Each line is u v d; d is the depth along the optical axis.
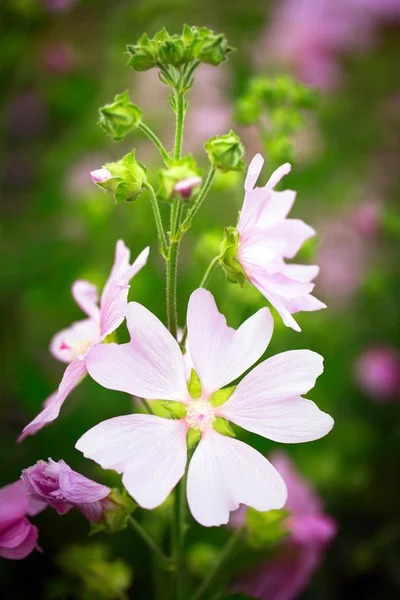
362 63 0.72
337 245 0.55
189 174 0.25
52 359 0.50
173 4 0.55
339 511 0.46
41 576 0.42
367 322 0.54
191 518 0.38
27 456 0.44
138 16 0.56
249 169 0.27
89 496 0.26
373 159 0.66
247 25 0.64
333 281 0.54
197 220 0.47
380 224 0.54
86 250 0.51
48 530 0.42
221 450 0.26
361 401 0.51
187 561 0.39
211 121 0.54
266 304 0.40
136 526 0.29
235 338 0.27
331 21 0.65
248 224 0.28
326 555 0.44
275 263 0.28
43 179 0.55
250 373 0.26
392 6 0.68
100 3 0.66
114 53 0.54
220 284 0.44
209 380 0.27
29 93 0.62
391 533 0.43
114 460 0.25
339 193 0.56
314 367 0.26
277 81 0.40
